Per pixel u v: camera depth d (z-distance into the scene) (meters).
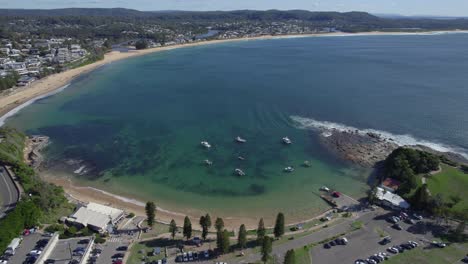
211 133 186.62
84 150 167.38
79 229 105.06
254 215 119.62
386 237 100.94
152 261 90.62
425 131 187.00
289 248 96.75
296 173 147.00
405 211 115.88
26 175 127.44
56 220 108.19
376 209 118.94
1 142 153.75
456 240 100.19
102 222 106.88
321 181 141.00
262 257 89.25
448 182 130.50
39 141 176.00
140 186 137.38
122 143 175.00
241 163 155.25
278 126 195.38
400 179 134.75
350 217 113.69
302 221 115.00
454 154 160.38
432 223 108.88
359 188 135.75
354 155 160.75
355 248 96.94
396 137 179.88
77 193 131.12
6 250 88.94
